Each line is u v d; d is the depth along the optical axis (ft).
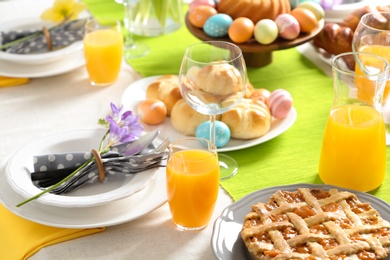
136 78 5.56
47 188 4.24
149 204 4.18
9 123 5.04
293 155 4.70
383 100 5.05
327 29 5.63
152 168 4.29
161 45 6.01
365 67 4.42
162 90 5.05
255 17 5.45
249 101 4.88
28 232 4.09
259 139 4.76
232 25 5.33
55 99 5.32
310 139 4.85
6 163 4.45
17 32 5.68
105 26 5.47
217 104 4.39
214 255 3.84
